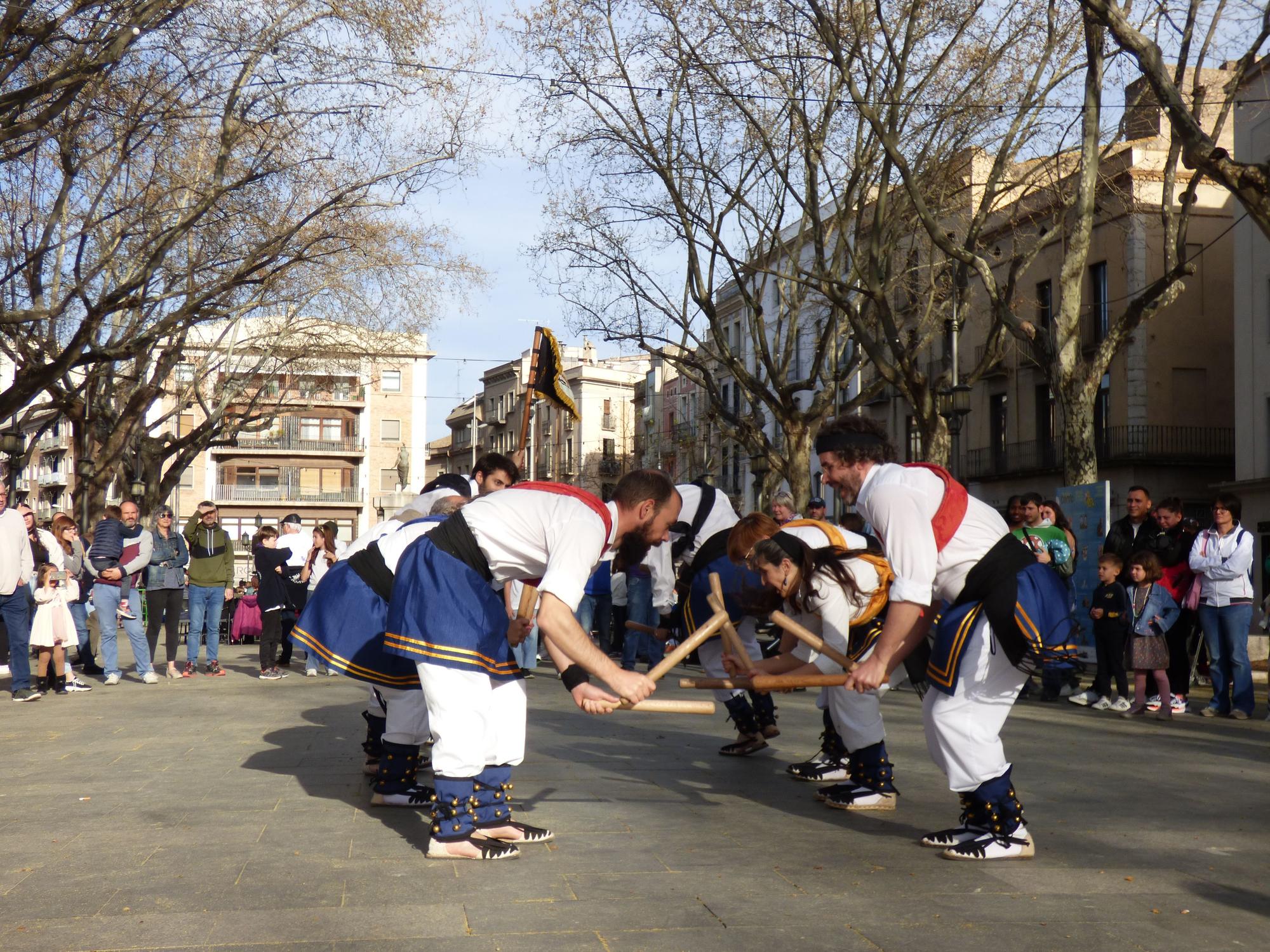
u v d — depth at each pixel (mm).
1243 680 10453
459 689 4816
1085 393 17328
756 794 6332
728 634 5457
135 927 3811
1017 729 9375
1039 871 4598
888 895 4234
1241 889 4359
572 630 4691
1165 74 12453
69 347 16969
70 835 5262
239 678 13992
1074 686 11625
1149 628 10359
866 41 20359
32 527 12805
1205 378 33094
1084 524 13789
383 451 75312
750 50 21406
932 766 7344
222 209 18391
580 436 82500
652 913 3992
